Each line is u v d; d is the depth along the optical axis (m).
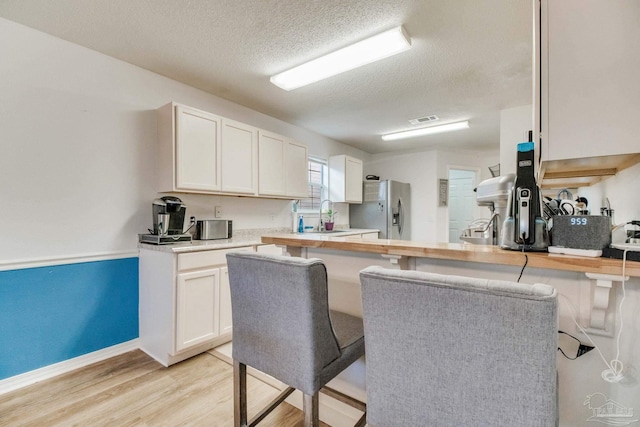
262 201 3.69
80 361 2.21
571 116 0.97
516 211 1.11
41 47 2.08
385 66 2.55
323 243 1.53
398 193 5.27
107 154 2.39
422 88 2.98
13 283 1.96
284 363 1.11
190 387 1.95
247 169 3.07
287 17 1.93
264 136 3.27
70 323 2.18
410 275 0.74
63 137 2.18
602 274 0.89
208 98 3.10
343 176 4.68
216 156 2.76
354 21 1.97
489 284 0.65
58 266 2.14
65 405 1.75
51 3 1.79
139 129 2.57
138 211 2.57
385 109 3.56
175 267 2.21
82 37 2.15
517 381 0.64
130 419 1.64
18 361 1.96
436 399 0.73
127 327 2.47
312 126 4.26
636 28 0.89
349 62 2.44
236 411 1.32
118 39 2.18
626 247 0.86
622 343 0.96
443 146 5.44
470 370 0.68
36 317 2.04
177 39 2.18
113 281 2.40
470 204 6.10
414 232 5.65
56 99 2.15
